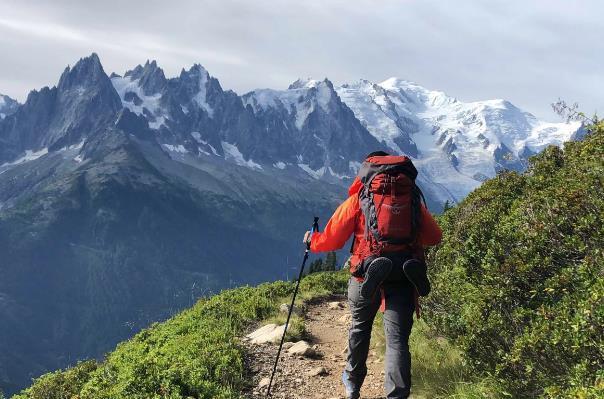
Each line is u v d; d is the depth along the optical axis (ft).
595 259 18.79
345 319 43.57
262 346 33.73
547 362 17.57
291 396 25.86
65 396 34.09
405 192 19.26
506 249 23.59
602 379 14.79
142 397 23.61
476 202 35.29
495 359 20.83
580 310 16.24
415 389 24.54
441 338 30.83
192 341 33.14
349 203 20.24
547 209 22.57
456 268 26.86
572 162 28.30
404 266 18.24
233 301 47.91
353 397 21.43
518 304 20.90
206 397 24.20
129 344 43.34
